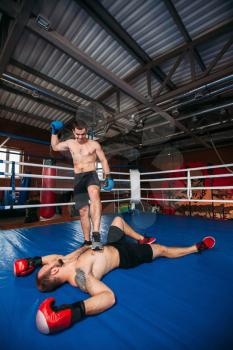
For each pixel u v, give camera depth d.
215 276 1.54
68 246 2.28
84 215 2.23
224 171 7.77
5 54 2.85
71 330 0.98
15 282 1.44
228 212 7.24
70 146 2.32
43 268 1.34
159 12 2.96
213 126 5.95
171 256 1.89
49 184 4.56
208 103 5.21
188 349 0.86
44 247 2.23
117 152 9.02
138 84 4.67
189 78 4.47
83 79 4.47
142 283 1.43
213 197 7.64
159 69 4.19
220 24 3.11
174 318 1.06
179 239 2.58
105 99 5.27
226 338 0.92
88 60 3.04
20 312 1.11
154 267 1.70
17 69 4.15
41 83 4.63
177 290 1.34
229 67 3.14
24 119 7.05
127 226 2.11
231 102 4.55
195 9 2.90
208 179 7.91
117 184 9.92
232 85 3.78
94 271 1.36
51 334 0.95
